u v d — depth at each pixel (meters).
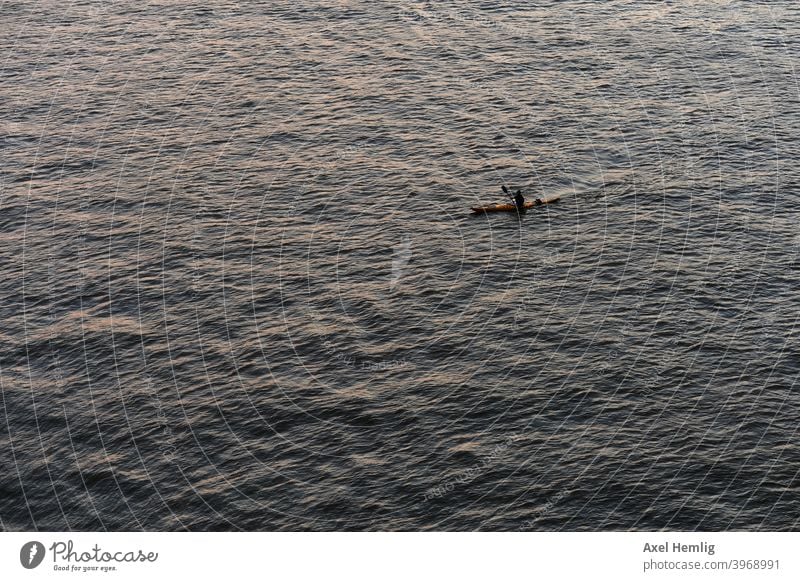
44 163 63.91
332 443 42.56
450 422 43.28
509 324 48.62
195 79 73.56
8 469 42.19
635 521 38.59
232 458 42.16
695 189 58.69
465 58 75.38
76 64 76.31
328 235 55.72
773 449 41.25
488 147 63.78
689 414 43.09
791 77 71.38
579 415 43.38
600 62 74.25
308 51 77.25
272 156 63.62
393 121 67.12
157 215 58.19
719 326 47.91
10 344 48.72
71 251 55.34
